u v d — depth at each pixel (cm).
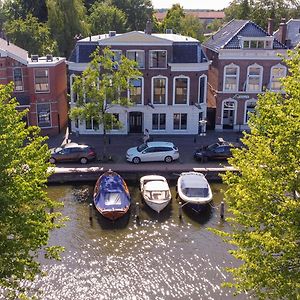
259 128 1717
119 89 3662
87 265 2442
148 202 3014
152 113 4381
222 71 4366
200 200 2988
